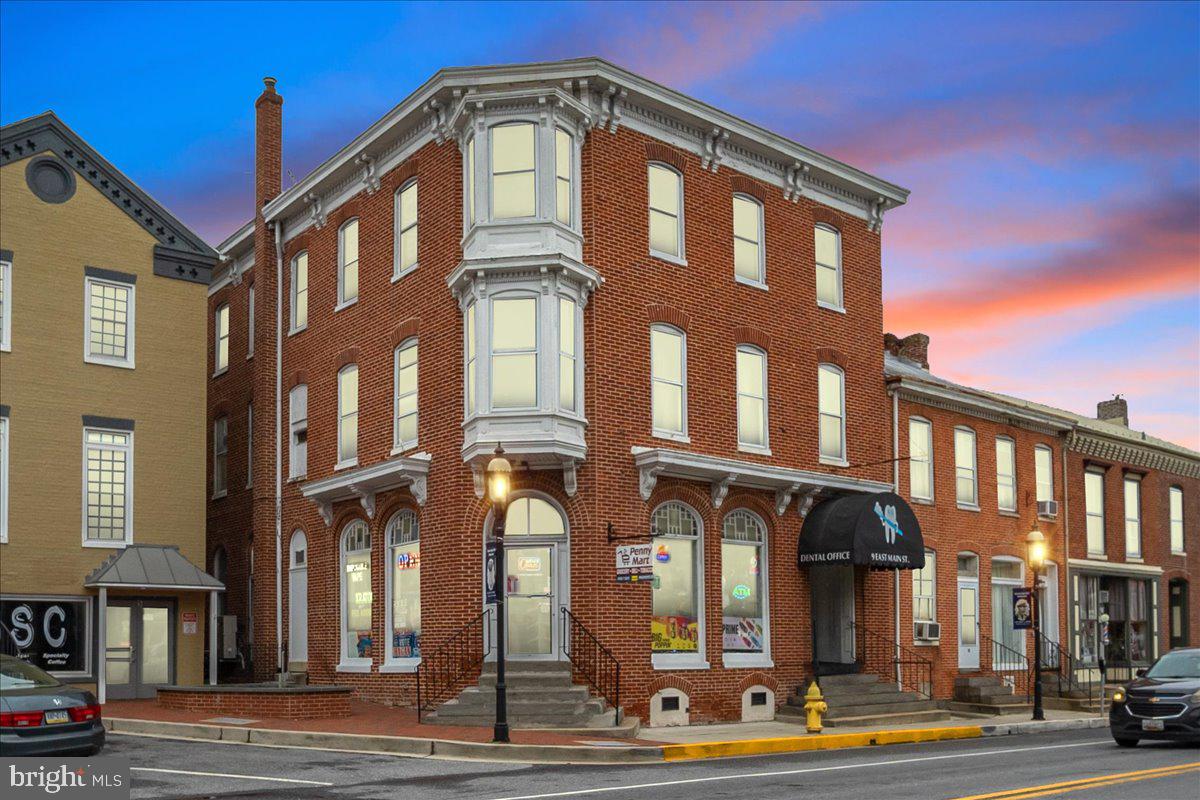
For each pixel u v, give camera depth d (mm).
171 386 27672
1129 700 20547
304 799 13461
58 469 25812
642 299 24359
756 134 26703
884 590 28703
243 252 33125
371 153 27000
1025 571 34531
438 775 15781
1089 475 38312
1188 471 43062
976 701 29781
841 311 29125
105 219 27188
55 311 26203
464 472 23219
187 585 26219
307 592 28312
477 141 23406
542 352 22469
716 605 24672
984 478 33438
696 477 24438
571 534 22750
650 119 25094
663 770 16688
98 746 15898
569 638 22484
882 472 29609
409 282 25547
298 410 29641
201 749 18266
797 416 27422
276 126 32031
